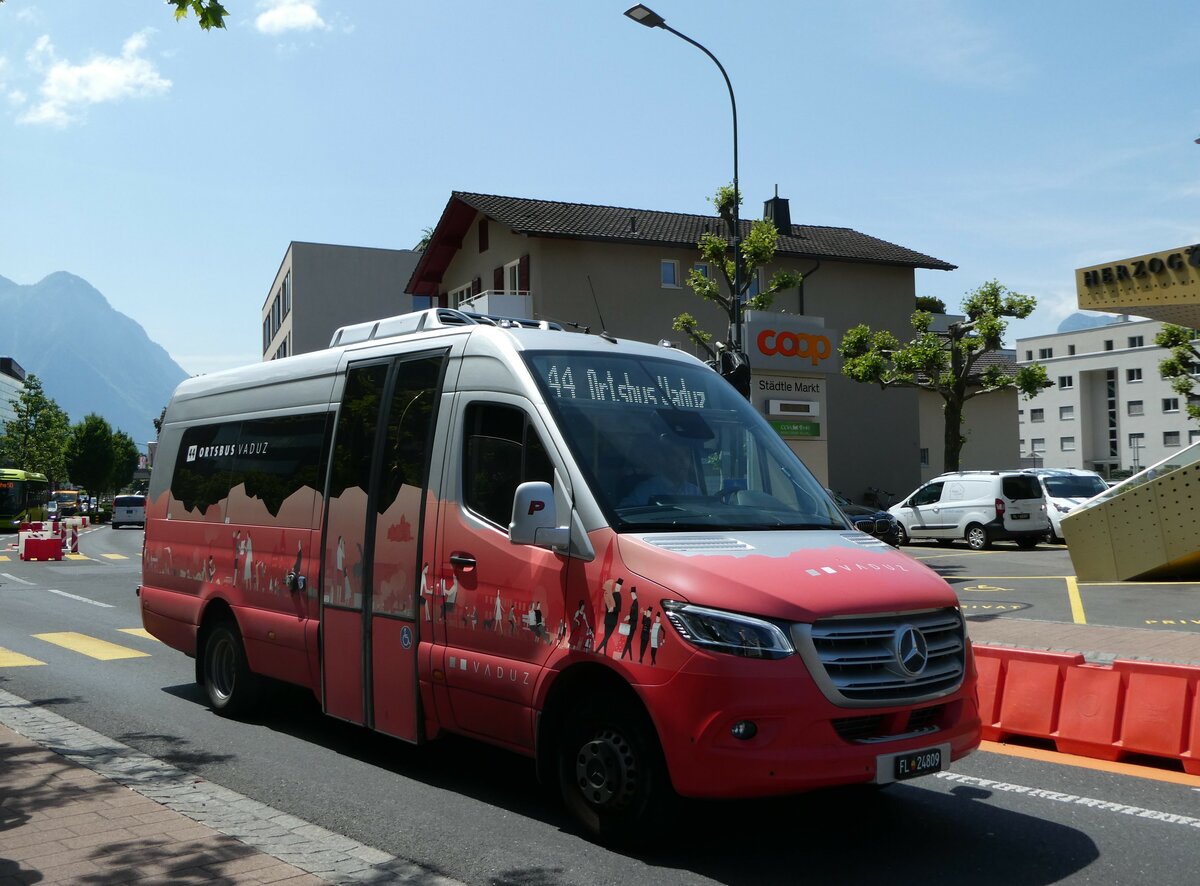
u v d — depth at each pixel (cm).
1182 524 1750
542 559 559
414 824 569
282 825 543
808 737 473
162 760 706
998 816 581
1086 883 482
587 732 536
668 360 663
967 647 542
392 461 675
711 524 555
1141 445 8975
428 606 626
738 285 2250
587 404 596
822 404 3153
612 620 518
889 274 4191
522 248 3591
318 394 767
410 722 637
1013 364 5156
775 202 4184
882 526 655
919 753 498
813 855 518
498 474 599
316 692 724
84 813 548
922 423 4678
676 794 504
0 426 8969
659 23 2034
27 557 2869
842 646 489
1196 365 3850
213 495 868
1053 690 736
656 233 3694
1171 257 2492
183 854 485
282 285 6144
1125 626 1295
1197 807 598
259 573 793
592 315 3550
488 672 579
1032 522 2738
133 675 1041
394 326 741
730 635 480
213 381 923
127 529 6122
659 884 479
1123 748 693
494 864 505
